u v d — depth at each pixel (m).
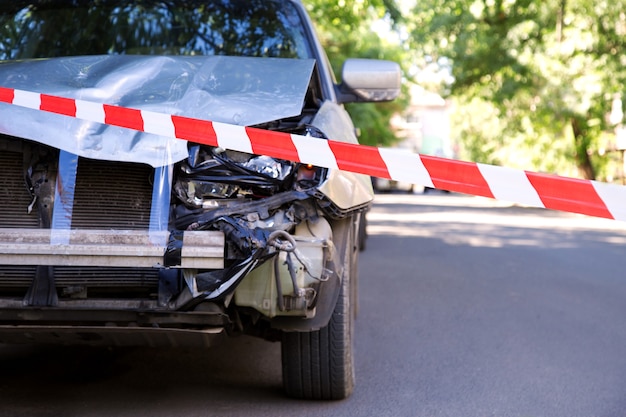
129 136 3.98
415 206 34.44
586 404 5.18
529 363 6.22
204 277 3.84
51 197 4.02
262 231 3.87
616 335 7.30
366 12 22.11
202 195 3.98
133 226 4.03
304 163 3.97
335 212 4.09
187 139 3.87
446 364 6.14
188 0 6.40
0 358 6.08
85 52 6.20
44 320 3.99
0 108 4.03
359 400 5.13
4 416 4.58
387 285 10.01
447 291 9.59
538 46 30.55
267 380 5.58
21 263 3.74
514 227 20.62
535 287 10.01
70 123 3.99
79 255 3.73
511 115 39.56
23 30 6.22
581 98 29.77
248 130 3.82
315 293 4.09
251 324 4.52
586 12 28.80
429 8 31.73
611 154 41.53
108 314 3.97
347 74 6.05
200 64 4.79
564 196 3.25
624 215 3.17
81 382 5.43
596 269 11.85
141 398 5.07
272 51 6.19
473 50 31.31
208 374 5.72
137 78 4.52
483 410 5.00
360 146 3.67
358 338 7.03
